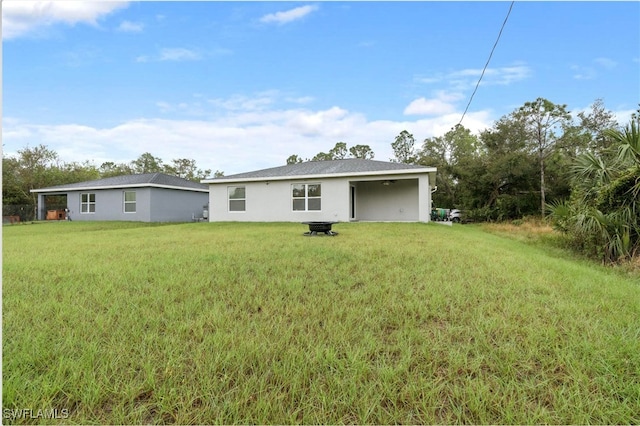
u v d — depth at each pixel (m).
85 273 4.32
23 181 26.05
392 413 1.66
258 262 5.01
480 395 1.76
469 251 6.17
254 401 1.73
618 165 7.35
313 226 9.10
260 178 15.65
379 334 2.50
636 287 4.01
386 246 6.66
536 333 2.46
